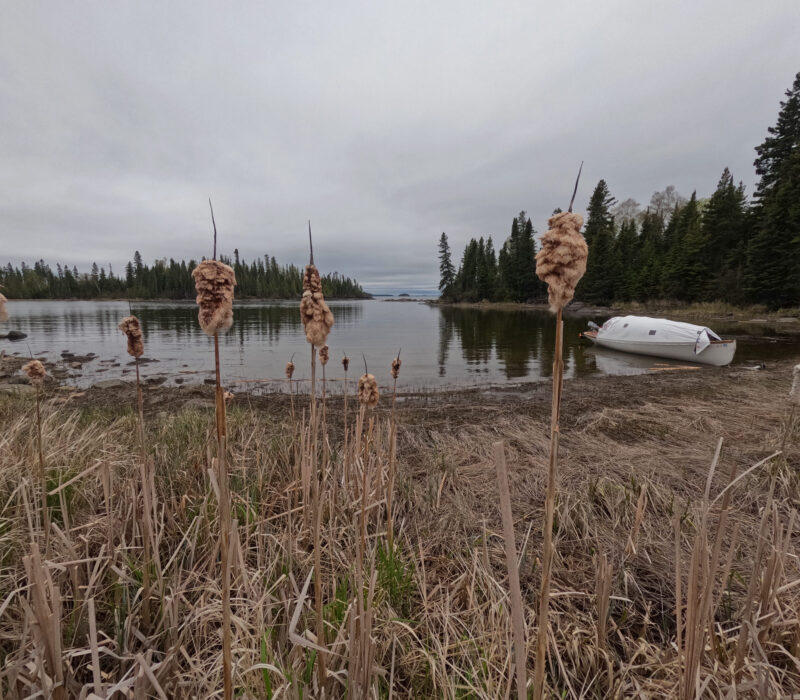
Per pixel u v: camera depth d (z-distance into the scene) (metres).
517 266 61.38
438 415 7.62
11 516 2.62
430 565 2.81
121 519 2.68
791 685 1.78
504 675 1.81
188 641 1.97
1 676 1.42
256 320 35.69
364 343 21.14
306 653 1.85
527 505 3.72
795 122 35.94
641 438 5.82
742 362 14.07
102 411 7.43
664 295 42.81
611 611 2.31
